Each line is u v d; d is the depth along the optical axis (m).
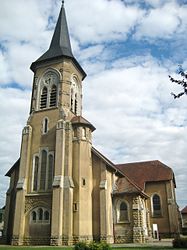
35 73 43.38
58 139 36.62
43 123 39.31
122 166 57.34
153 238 45.09
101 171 37.41
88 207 34.91
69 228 32.34
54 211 32.88
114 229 36.97
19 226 34.28
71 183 34.41
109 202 37.34
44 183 36.16
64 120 37.72
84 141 37.53
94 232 34.88
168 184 51.06
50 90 41.03
